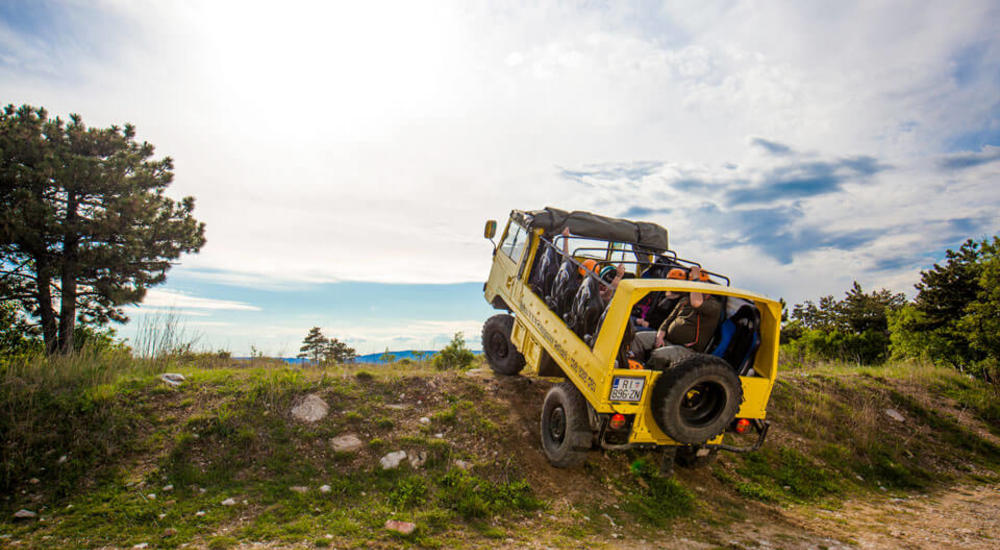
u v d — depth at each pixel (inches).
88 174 705.6
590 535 198.2
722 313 241.3
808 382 423.5
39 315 713.6
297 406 264.8
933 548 206.1
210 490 203.8
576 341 237.3
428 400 291.3
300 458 231.0
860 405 396.5
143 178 789.9
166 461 216.8
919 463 339.9
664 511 226.5
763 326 230.7
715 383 205.8
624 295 209.6
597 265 288.5
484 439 260.1
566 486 236.7
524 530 198.1
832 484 287.3
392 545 173.3
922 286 887.7
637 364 219.8
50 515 180.9
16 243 663.1
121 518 179.9
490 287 358.9
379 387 298.7
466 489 217.6
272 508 195.2
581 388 226.5
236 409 255.0
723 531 213.5
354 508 201.2
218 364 364.8
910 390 442.0
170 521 180.2
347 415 263.3
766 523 227.5
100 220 708.7
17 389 244.1
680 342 230.5
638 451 275.7
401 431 258.5
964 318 628.7
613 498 233.5
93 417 234.5
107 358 311.7
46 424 225.9
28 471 202.4
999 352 580.4
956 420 403.2
